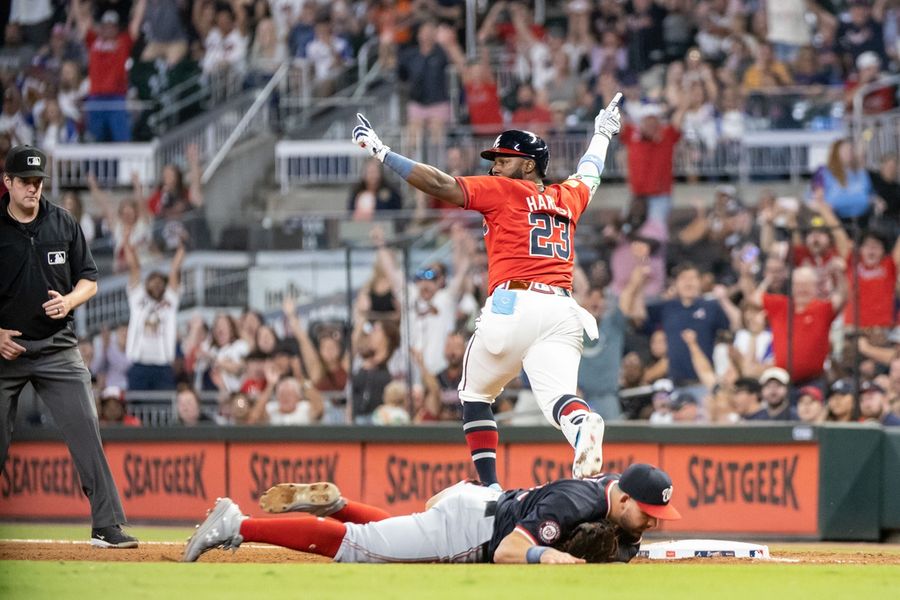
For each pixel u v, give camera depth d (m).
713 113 62.97
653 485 21.91
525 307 24.66
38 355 27.22
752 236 55.44
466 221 58.50
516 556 21.92
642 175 58.75
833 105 63.41
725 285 53.53
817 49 66.31
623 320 50.75
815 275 47.44
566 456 42.53
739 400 47.94
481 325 25.11
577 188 26.38
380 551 22.73
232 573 20.86
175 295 58.06
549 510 22.03
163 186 65.94
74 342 27.72
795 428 40.16
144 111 72.06
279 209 69.38
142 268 60.38
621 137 63.28
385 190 62.50
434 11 71.94
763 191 57.84
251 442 46.12
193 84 73.06
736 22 67.12
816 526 39.81
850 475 39.69
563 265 25.33
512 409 50.72
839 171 57.06
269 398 52.97
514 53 70.06
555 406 24.41
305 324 56.53
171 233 61.47
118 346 58.00
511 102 68.00
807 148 62.66
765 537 40.47
